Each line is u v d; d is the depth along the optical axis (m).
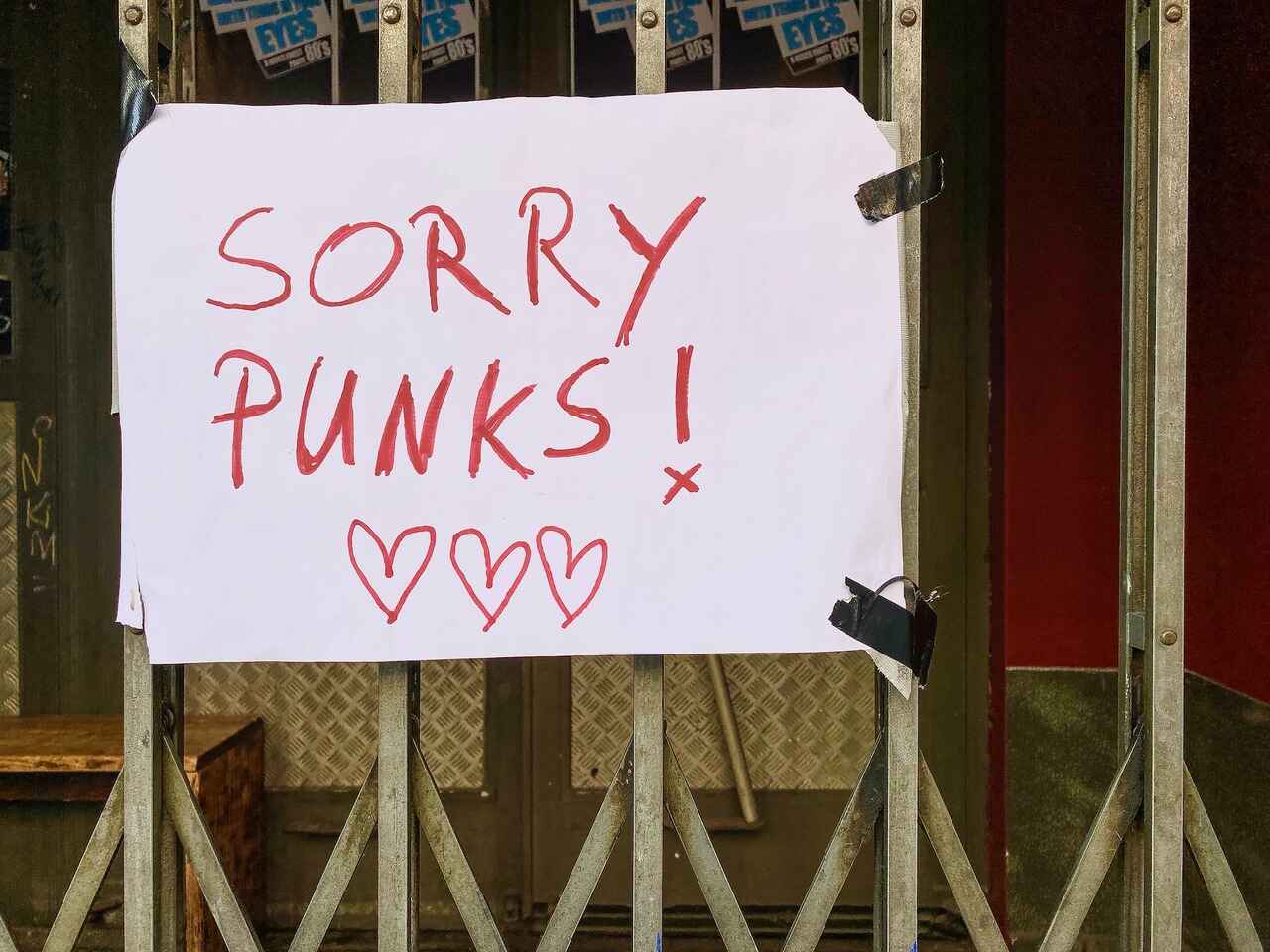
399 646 1.24
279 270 1.23
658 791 1.27
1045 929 2.28
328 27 2.35
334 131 1.23
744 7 2.34
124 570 1.24
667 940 2.42
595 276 1.23
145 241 1.23
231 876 2.20
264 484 1.24
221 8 2.34
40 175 2.35
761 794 2.44
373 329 1.24
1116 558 2.25
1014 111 2.24
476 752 2.44
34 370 2.37
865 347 1.24
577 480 1.24
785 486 1.24
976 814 2.41
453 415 1.24
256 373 1.24
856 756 2.43
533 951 2.38
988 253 2.36
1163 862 1.29
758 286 1.24
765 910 2.43
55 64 2.34
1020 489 2.27
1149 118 1.31
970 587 2.41
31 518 2.38
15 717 2.37
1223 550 1.98
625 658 2.43
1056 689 2.27
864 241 1.24
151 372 1.23
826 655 2.44
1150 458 1.29
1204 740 2.04
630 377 1.24
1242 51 1.94
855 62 2.34
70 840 2.15
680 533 1.24
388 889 1.28
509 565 1.24
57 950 1.27
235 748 2.22
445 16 2.34
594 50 2.35
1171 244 1.28
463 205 1.23
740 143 1.23
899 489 1.25
